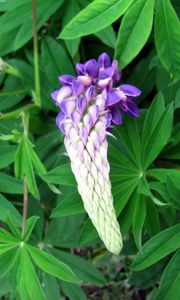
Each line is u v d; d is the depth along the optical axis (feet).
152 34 2.21
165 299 1.81
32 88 2.30
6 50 2.20
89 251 2.63
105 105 1.68
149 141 1.86
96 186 1.62
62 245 2.16
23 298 1.88
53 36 2.31
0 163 2.05
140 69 2.28
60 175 1.83
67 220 2.12
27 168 1.93
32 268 1.87
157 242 1.79
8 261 1.87
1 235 1.85
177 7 2.07
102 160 1.62
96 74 1.69
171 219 1.91
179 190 1.76
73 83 1.67
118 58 1.75
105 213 1.63
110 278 2.72
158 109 1.87
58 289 2.14
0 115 2.14
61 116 1.69
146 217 1.90
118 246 1.65
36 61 2.15
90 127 1.62
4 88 2.37
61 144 2.25
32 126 2.27
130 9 1.68
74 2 2.14
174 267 1.81
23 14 2.10
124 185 1.86
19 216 1.96
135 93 1.70
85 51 2.33
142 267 1.79
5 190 2.00
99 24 1.67
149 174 1.86
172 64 1.81
